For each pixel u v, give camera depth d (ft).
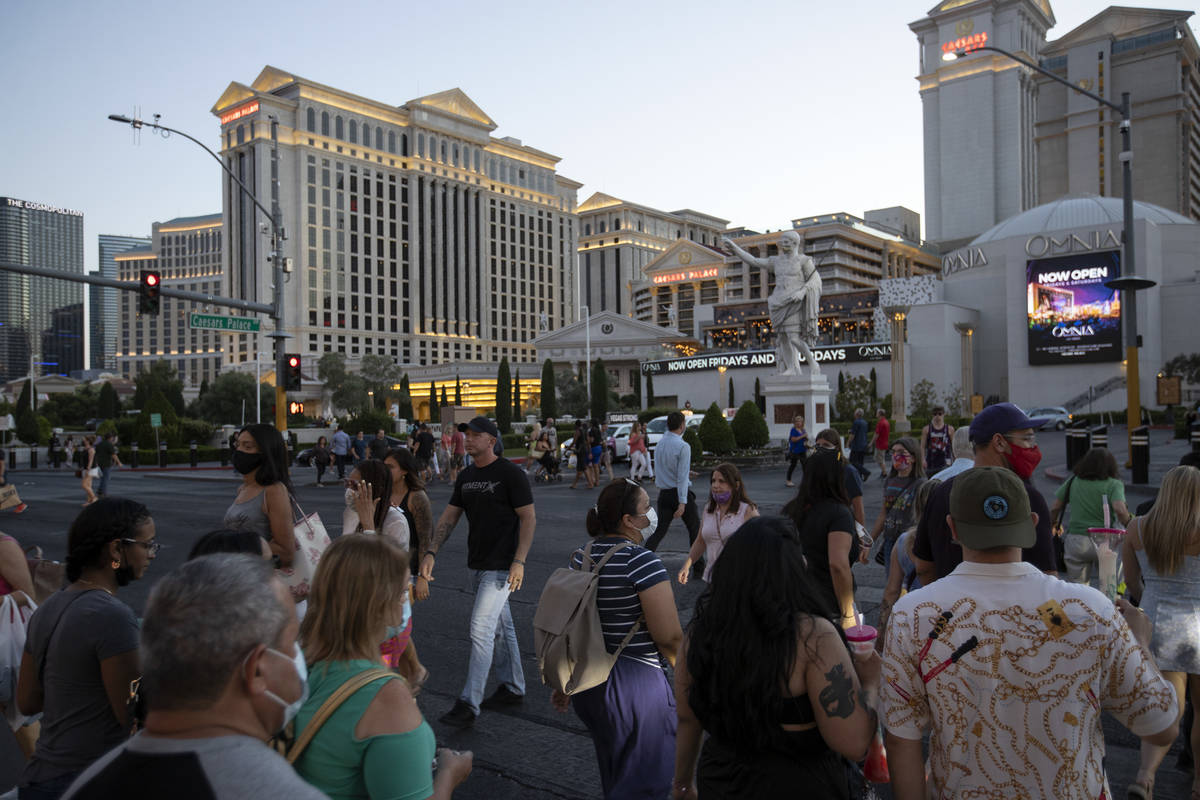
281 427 73.36
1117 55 334.85
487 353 456.86
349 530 16.29
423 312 428.97
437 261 435.94
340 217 392.06
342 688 6.87
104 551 9.94
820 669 7.45
